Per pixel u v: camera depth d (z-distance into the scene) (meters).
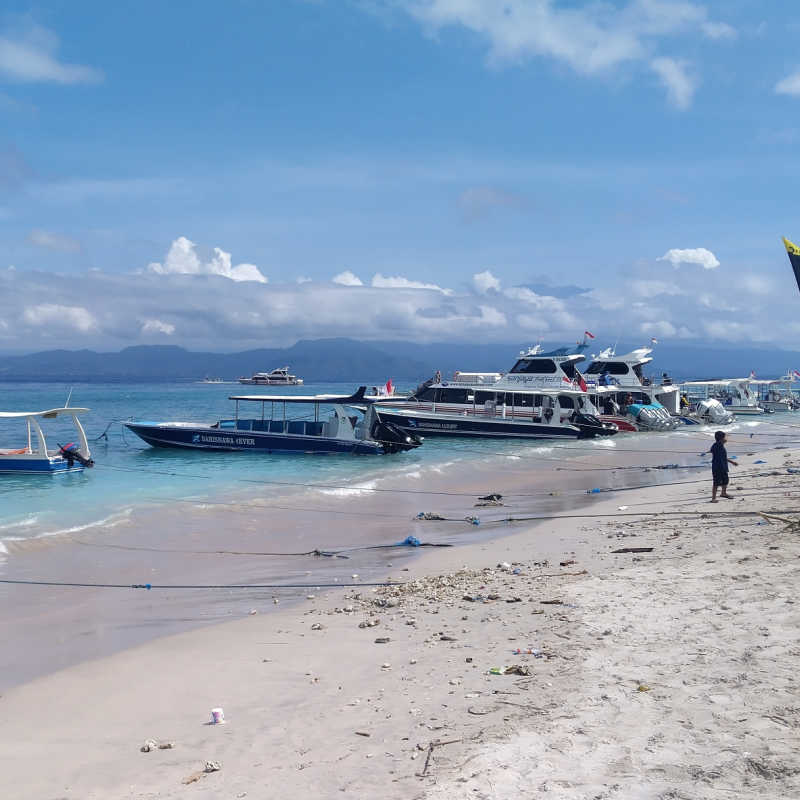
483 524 18.34
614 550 13.72
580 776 4.96
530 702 6.41
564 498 22.73
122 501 21.80
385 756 5.60
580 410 46.31
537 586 11.05
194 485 25.39
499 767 5.16
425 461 33.59
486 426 44.25
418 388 49.88
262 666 8.21
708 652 7.31
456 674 7.37
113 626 10.22
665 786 4.77
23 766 5.93
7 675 8.27
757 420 64.25
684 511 17.70
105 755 6.09
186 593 12.04
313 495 23.41
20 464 27.06
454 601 10.52
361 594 11.61
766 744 5.24
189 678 7.98
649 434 49.31
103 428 51.12
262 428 37.28
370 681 7.42
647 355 58.31
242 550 15.52
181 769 5.73
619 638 8.05
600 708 6.12
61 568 13.77
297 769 5.54
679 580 10.50
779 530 13.48
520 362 48.44
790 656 6.97
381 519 19.33
